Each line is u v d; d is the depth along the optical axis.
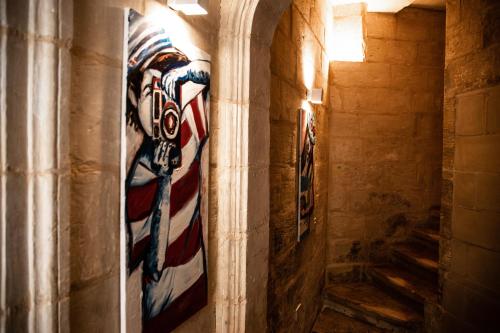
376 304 3.68
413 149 4.43
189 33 1.34
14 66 0.74
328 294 4.04
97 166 0.95
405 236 4.46
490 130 2.42
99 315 0.97
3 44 0.72
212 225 1.61
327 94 4.10
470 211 2.60
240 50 1.62
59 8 0.80
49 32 0.78
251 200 1.73
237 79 1.62
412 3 4.27
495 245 2.39
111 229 1.00
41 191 0.79
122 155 1.01
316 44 3.39
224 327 1.67
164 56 1.17
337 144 4.30
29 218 0.78
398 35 4.36
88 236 0.93
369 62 4.31
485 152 2.46
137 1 1.06
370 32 4.31
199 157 1.41
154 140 1.13
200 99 1.40
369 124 4.34
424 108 4.43
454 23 2.76
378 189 4.39
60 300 0.82
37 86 0.78
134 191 1.05
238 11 1.58
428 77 4.42
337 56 4.20
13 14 0.74
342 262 4.34
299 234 2.88
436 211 4.44
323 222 4.08
